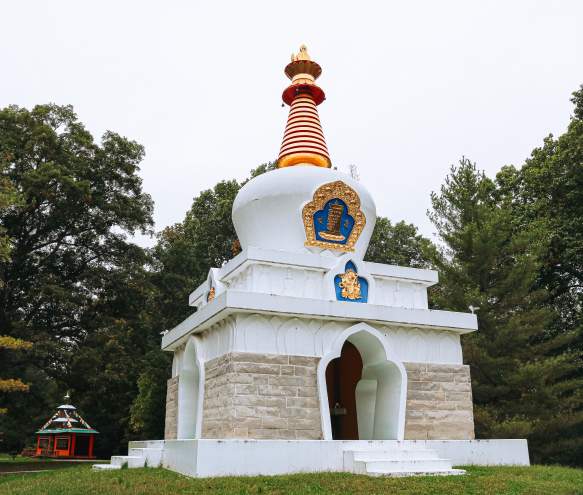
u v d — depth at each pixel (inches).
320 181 790.5
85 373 1198.3
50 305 1279.5
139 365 1328.7
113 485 505.7
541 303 1231.5
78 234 1348.4
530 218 1300.4
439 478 529.0
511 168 1467.8
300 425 628.1
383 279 787.4
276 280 719.7
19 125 1273.4
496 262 1128.2
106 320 1296.8
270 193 780.6
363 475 542.3
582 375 1182.3
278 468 561.3
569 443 1027.3
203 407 687.1
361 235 809.5
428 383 712.4
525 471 604.1
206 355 716.7
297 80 933.2
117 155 1375.5
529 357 1047.6
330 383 832.3
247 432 599.2
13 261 1251.2
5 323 1237.7
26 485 570.9
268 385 625.9
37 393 1331.2
